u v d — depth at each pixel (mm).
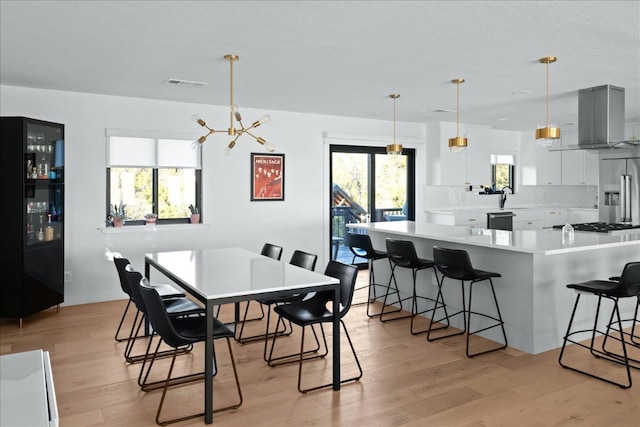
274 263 3980
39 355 1109
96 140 5672
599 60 4195
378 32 3447
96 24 3289
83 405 3051
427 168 8242
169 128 6090
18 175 4738
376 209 7863
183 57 4094
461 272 4027
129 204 6008
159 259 4184
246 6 2971
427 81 4996
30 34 3494
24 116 5184
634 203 6871
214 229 6426
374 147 7805
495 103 6273
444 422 2818
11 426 760
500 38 3584
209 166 6375
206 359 2818
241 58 4125
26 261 4797
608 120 5203
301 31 3426
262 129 6730
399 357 3896
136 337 4051
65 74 4695
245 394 3211
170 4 2943
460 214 7855
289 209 6961
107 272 5820
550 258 4043
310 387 3303
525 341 4023
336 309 3246
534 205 9789
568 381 3402
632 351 4012
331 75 4734
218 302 2846
